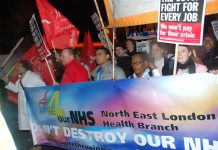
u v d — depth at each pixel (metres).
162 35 3.84
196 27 3.58
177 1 3.66
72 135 4.66
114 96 4.04
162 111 3.66
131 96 3.87
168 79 3.55
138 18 4.21
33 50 6.50
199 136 3.49
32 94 5.09
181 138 3.61
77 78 5.47
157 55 5.26
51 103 4.82
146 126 3.83
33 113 5.16
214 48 5.14
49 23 5.48
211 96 3.34
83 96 4.37
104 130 4.25
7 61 7.16
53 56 7.14
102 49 5.55
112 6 4.55
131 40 6.73
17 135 6.85
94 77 6.32
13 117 7.83
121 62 6.34
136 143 3.98
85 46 6.88
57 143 4.93
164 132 3.70
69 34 5.60
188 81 3.44
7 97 7.80
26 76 6.11
